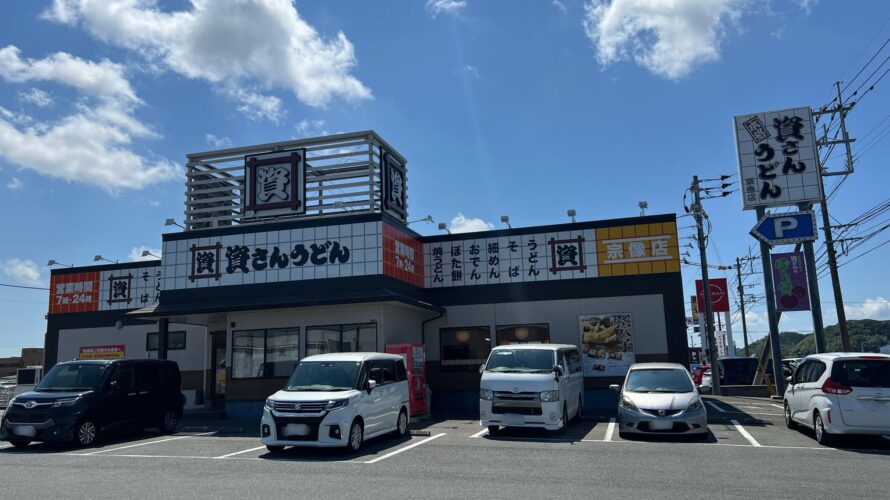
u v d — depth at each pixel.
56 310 26.19
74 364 14.26
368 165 19.27
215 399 23.03
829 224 24.88
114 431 13.74
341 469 9.66
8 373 71.31
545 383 13.49
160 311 18.73
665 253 19.59
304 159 19.70
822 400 11.79
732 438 12.91
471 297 20.80
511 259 20.70
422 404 17.67
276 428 11.28
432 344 20.81
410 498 7.58
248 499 7.57
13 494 7.98
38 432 12.46
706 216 27.36
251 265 19.42
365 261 18.52
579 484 8.38
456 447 11.99
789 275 20.47
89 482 8.77
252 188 20.02
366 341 17.97
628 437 13.21
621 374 19.22
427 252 21.47
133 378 14.59
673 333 19.11
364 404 11.96
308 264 18.95
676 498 7.55
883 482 8.45
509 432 14.31
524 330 20.22
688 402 12.73
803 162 20.11
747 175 20.52
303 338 18.55
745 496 7.63
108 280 25.86
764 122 20.66
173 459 10.95
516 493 7.84
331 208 19.36
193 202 20.64
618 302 19.67
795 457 10.54
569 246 20.34
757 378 29.38
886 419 11.10
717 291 34.62
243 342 19.05
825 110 23.72
